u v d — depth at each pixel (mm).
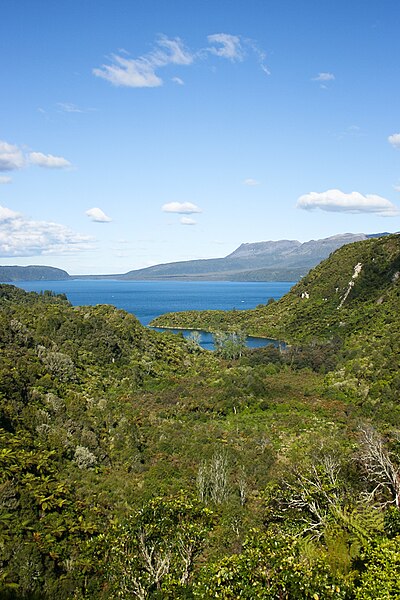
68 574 28672
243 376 96188
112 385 85938
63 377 75125
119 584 20438
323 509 26422
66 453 48219
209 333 189375
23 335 79000
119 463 52844
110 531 23516
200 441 61781
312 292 176500
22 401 56375
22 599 25891
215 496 42406
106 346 97188
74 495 39406
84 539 33031
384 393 79000
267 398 85125
